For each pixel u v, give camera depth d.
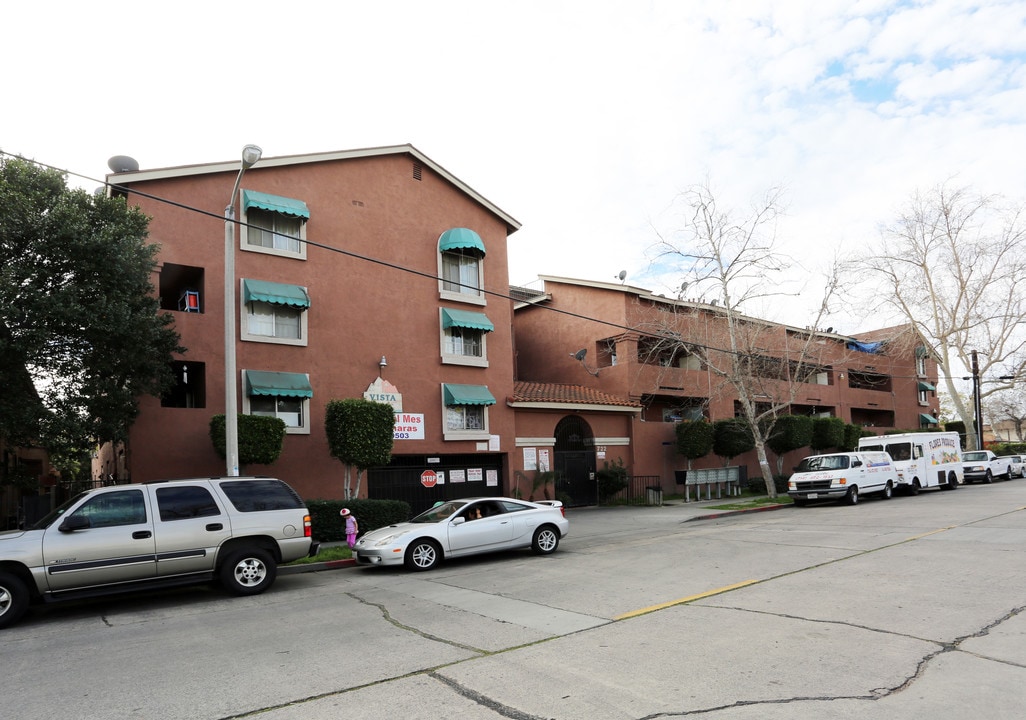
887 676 5.44
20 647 7.59
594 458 24.83
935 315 33.94
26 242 12.43
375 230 20.38
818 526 16.27
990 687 5.14
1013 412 61.47
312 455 18.25
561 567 11.70
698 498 25.77
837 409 36.88
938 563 10.32
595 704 5.03
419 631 7.46
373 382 19.61
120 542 9.38
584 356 28.12
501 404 22.36
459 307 21.94
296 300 17.88
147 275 14.56
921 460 26.23
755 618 7.39
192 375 18.08
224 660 6.57
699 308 25.88
